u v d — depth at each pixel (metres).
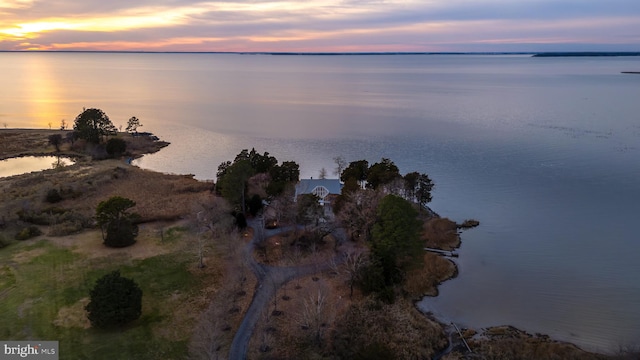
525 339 51.88
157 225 77.44
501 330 53.84
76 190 92.94
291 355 45.59
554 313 58.31
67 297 53.53
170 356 44.22
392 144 155.50
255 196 82.44
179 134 173.38
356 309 53.62
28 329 47.12
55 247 67.00
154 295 55.09
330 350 47.00
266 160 100.19
